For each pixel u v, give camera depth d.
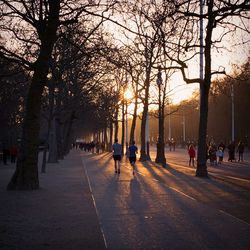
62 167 38.97
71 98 41.78
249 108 80.12
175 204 14.66
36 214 12.80
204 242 9.05
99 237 9.69
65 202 15.27
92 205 14.52
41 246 8.94
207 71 25.22
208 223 11.15
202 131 26.28
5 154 43.62
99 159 57.94
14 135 61.62
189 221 11.45
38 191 18.45
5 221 11.70
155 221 11.49
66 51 27.22
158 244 8.92
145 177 26.92
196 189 19.56
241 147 48.88
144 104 48.88
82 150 118.69
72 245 8.98
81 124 96.19
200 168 26.53
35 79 18.81
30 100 18.86
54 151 46.78
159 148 45.97
